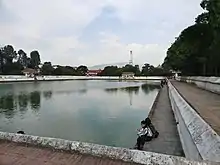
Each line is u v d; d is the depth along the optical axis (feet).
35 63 487.20
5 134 20.98
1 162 16.02
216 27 67.00
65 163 15.40
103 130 57.77
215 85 61.67
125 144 45.68
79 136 52.70
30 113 85.66
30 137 19.79
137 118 73.51
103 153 16.03
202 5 72.23
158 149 29.68
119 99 129.70
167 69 387.55
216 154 13.33
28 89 202.80
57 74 438.40
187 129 23.41
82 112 86.63
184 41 117.80
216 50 83.20
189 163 12.95
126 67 464.65
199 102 40.37
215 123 22.89
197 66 145.59
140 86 238.48
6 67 389.39
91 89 203.72
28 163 15.75
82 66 499.10
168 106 69.36
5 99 132.16
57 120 71.61
